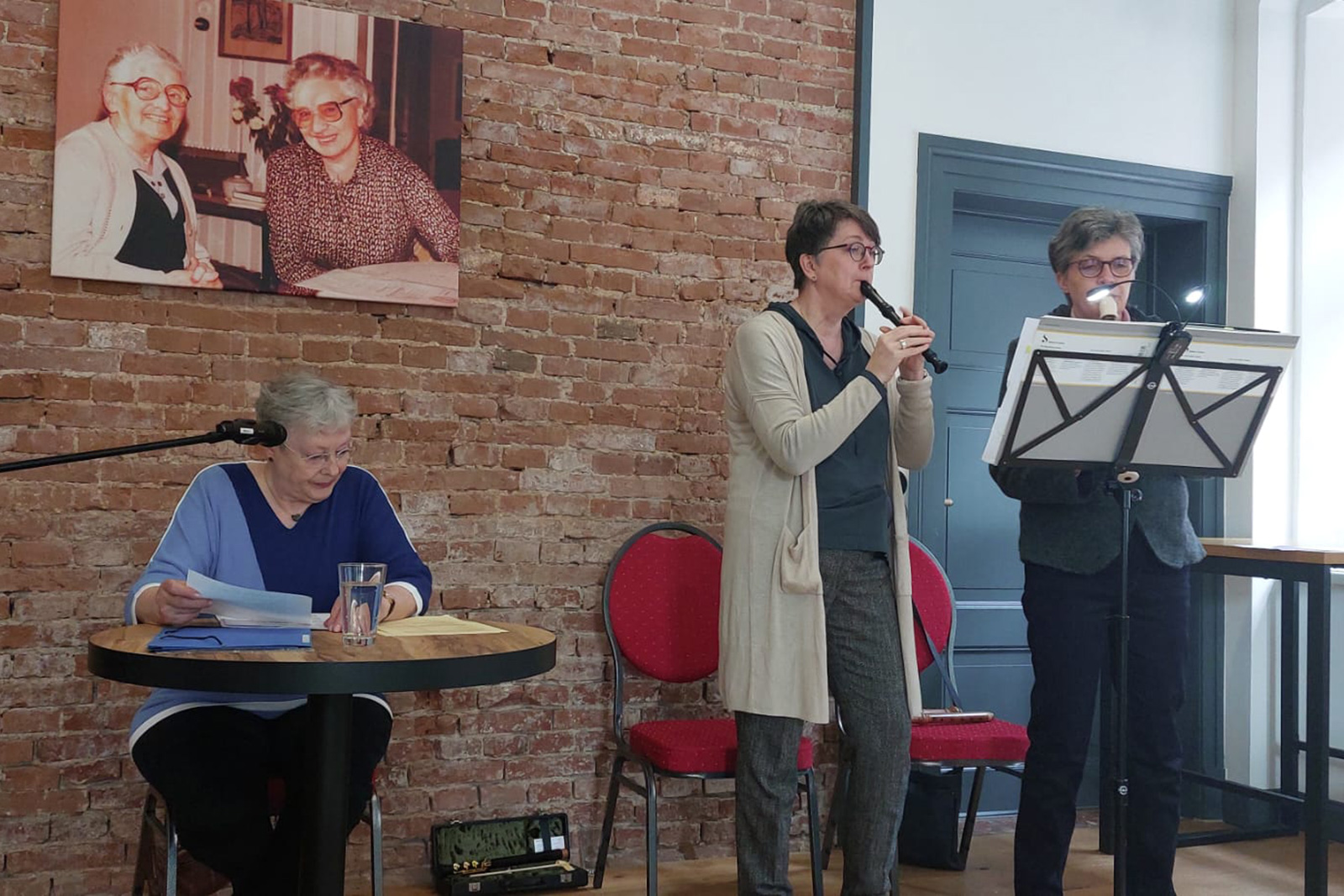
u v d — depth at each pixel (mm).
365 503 2496
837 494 2604
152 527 3039
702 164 3596
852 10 3771
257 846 2152
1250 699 4012
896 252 3768
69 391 2982
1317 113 4137
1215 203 4145
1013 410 2369
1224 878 3393
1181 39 4137
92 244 2971
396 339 3268
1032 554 2789
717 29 3621
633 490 3494
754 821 2623
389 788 3240
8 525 2934
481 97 3375
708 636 3311
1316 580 3150
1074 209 4008
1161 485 2770
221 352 3105
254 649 1817
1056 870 2732
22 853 2932
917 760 2979
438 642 1949
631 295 3510
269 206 3119
